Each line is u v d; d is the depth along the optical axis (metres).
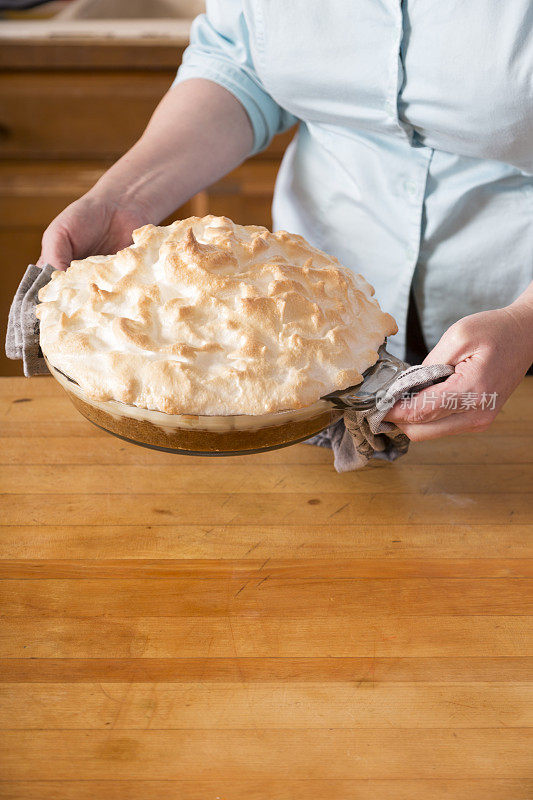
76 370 0.58
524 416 0.82
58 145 1.70
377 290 0.95
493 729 0.51
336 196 0.93
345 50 0.81
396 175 0.87
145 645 0.56
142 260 0.64
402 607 0.60
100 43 1.58
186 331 0.59
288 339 0.60
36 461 0.75
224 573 0.62
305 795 0.46
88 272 0.67
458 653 0.56
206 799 0.46
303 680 0.54
